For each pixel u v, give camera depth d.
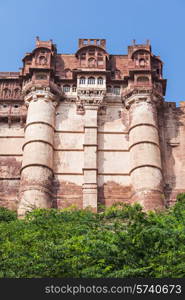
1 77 40.88
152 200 33.88
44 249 20.56
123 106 39.09
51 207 34.53
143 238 22.16
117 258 21.09
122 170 36.25
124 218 30.03
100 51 41.00
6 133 38.94
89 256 20.66
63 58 41.56
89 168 35.53
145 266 20.78
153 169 35.09
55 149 36.94
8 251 21.17
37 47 40.25
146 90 38.44
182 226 24.53
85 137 36.91
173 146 38.06
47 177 35.09
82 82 39.25
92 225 27.72
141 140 36.19
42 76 39.09
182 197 34.25
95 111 38.28
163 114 39.34
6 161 37.78
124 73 40.91
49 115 37.62
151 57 40.72
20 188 34.72
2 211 33.75
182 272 19.69
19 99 40.00
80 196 35.25
